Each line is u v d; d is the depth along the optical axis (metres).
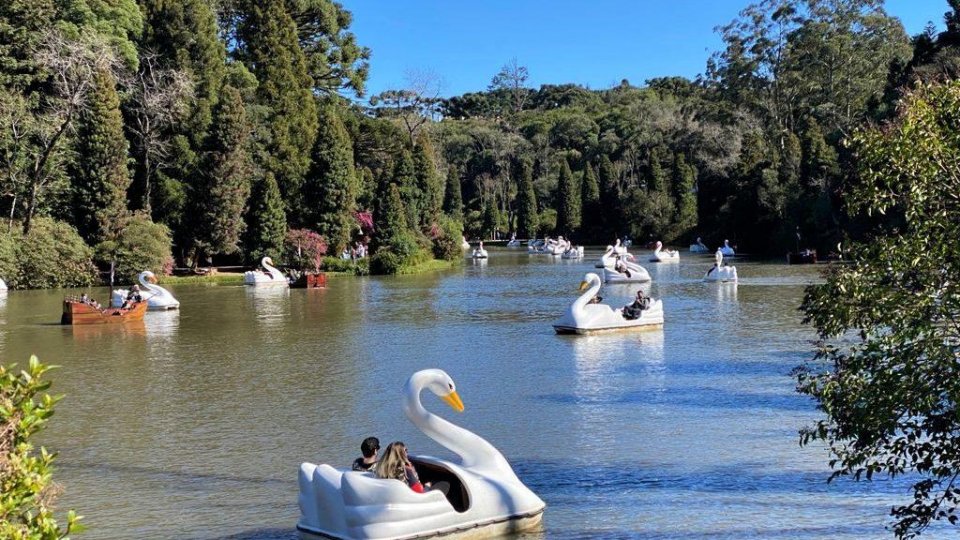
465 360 23.28
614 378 20.31
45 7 55.59
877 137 8.37
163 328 31.70
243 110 59.69
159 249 56.19
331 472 10.45
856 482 12.48
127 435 15.84
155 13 66.25
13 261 51.47
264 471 13.52
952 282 7.86
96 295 47.97
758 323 29.91
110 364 23.69
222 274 60.25
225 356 24.78
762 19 105.31
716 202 95.31
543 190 131.25
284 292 47.91
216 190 59.09
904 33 98.88
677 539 10.46
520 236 130.88
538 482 12.73
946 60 52.69
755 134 92.38
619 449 14.38
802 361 21.92
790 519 11.09
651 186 107.38
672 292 43.06
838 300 8.17
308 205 68.25
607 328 28.03
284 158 68.56
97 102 55.59
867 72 97.88
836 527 10.79
